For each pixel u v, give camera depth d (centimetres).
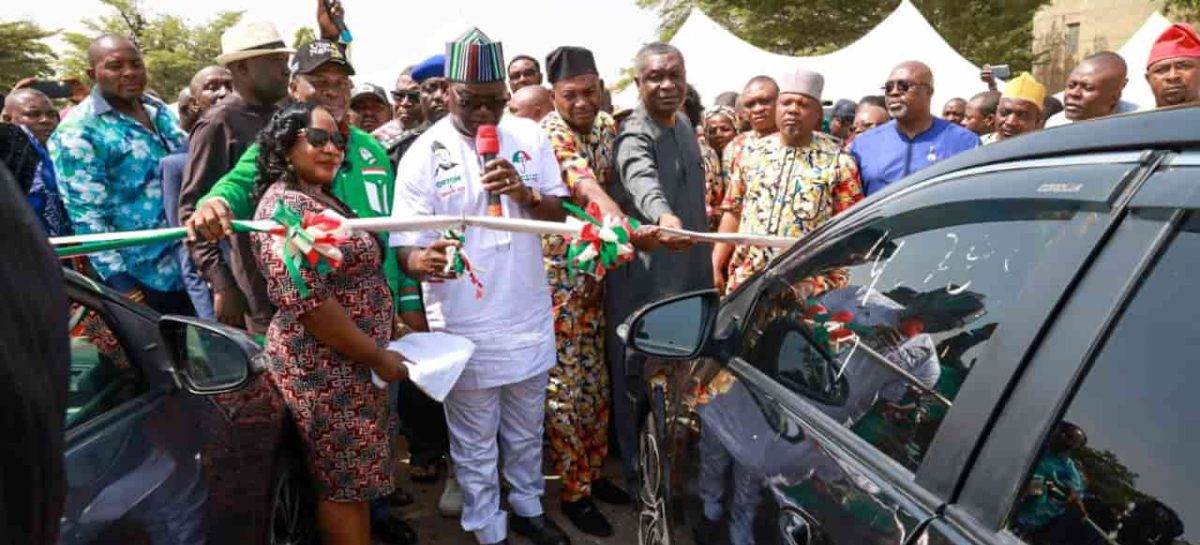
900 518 132
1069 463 113
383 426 276
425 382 272
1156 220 115
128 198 405
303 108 261
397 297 330
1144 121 126
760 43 2825
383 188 339
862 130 703
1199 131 115
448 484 389
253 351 267
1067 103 412
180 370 230
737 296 241
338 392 264
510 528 369
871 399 158
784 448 172
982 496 123
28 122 526
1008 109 484
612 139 398
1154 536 102
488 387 314
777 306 213
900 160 411
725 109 626
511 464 344
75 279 206
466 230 305
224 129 350
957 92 1280
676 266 364
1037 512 114
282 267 244
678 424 235
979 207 153
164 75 4556
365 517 283
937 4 2636
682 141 373
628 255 279
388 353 266
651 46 362
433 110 436
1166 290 111
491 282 307
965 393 133
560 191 331
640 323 237
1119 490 107
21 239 91
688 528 209
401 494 400
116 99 404
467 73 294
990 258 144
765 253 397
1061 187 134
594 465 398
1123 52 1052
